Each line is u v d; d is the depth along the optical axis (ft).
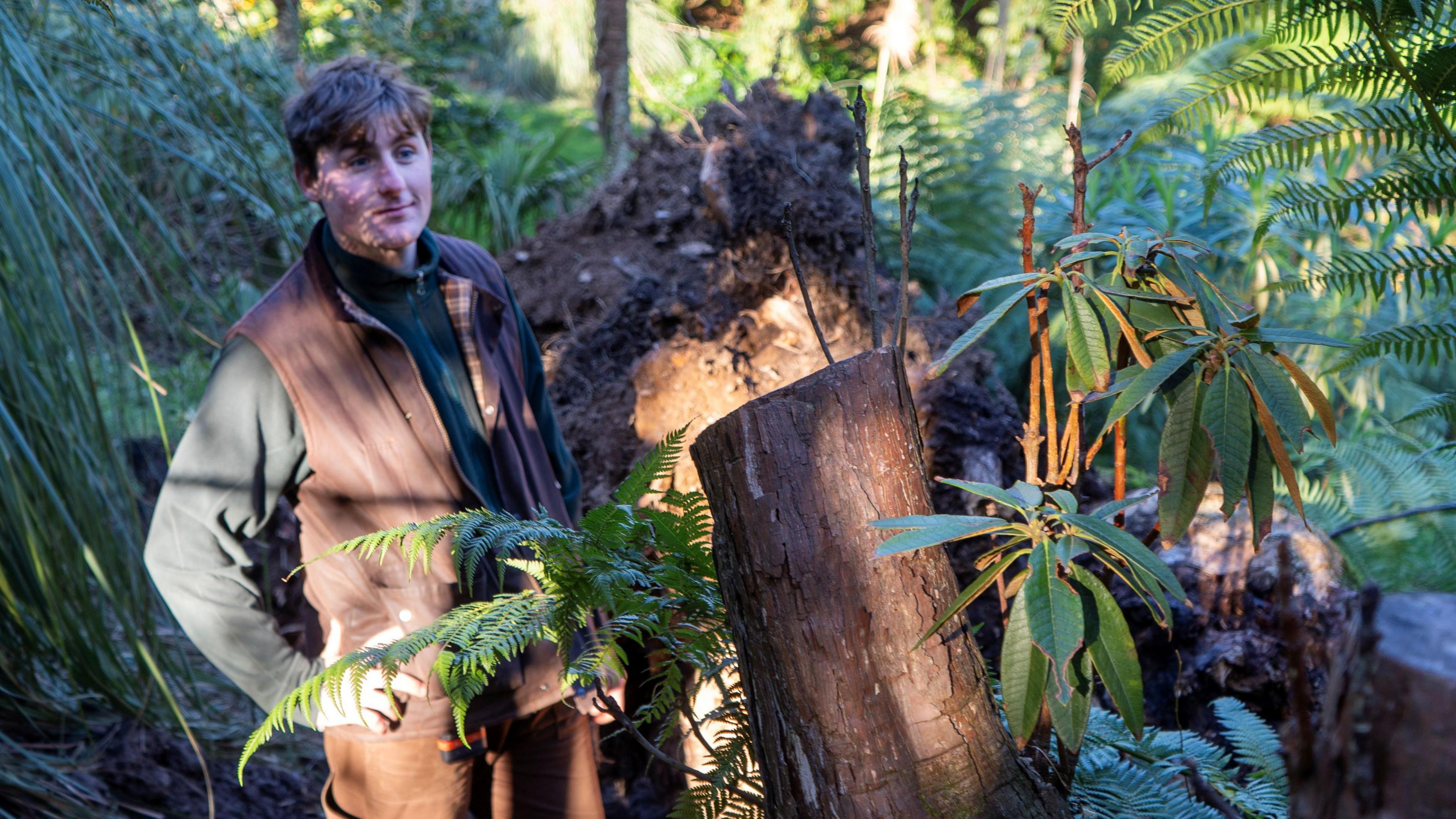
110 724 6.77
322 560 4.70
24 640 6.37
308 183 4.82
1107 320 2.63
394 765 4.73
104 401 7.92
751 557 2.35
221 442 4.50
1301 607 5.21
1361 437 6.50
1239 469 2.28
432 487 4.71
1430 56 3.11
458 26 19.53
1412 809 1.88
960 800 2.27
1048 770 2.63
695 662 3.01
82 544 5.84
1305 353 8.30
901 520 2.22
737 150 7.82
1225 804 2.76
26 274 5.68
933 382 6.84
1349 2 3.21
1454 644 1.93
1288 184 3.74
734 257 7.50
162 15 7.80
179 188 7.81
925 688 2.30
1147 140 3.57
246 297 8.45
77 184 6.36
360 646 4.67
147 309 7.35
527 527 2.90
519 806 5.32
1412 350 3.67
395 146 4.71
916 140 13.07
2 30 5.79
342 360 4.58
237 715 7.52
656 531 2.95
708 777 2.98
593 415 7.26
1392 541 5.08
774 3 28.40
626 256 8.39
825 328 7.19
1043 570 2.24
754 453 2.35
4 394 5.73
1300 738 2.19
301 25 16.12
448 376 4.95
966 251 11.63
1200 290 2.54
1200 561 5.51
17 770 6.11
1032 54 18.65
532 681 4.79
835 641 2.28
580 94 29.43
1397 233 7.69
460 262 5.38
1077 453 2.66
